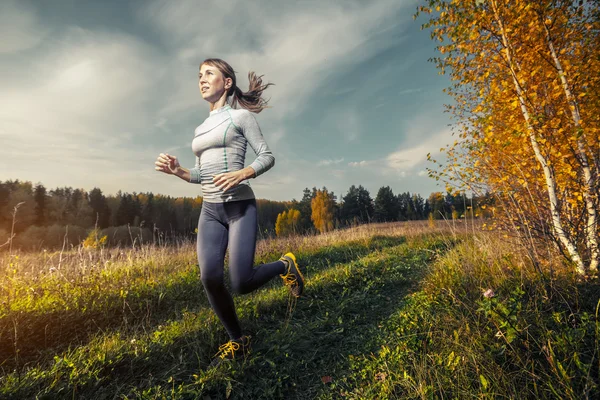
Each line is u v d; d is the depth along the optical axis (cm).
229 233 206
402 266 517
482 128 421
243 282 199
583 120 331
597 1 344
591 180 323
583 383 152
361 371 208
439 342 217
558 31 368
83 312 330
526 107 360
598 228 316
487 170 424
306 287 403
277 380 205
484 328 214
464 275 339
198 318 305
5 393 184
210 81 224
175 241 834
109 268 522
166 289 419
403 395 172
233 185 181
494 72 408
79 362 220
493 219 436
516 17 355
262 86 261
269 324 304
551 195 336
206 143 209
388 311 327
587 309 221
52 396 184
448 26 412
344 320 308
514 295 237
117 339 261
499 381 163
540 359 176
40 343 278
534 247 323
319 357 240
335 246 834
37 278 430
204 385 192
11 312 301
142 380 209
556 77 356
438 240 766
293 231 1023
